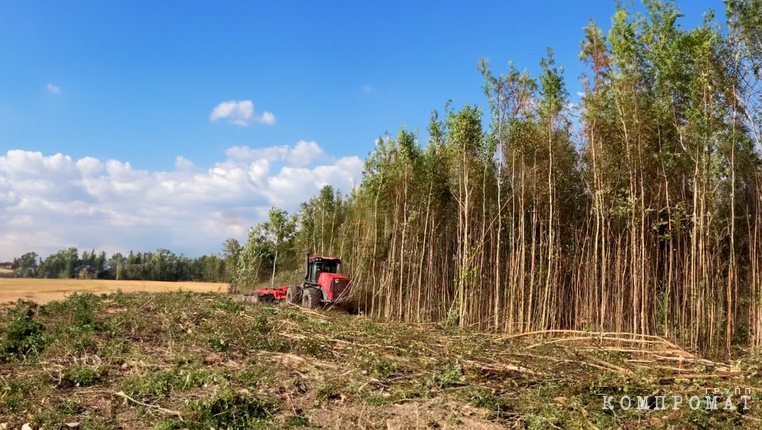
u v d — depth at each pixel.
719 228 12.55
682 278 13.13
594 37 14.76
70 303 14.30
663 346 10.50
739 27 11.20
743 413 6.67
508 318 14.76
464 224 16.27
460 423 6.16
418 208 18.06
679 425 6.10
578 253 14.90
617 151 13.45
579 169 14.92
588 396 7.11
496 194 16.47
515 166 15.25
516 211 15.63
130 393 6.89
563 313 15.15
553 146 14.63
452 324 15.41
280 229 28.66
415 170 18.02
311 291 18.05
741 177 12.52
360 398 7.17
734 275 12.28
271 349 10.23
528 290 15.05
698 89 11.71
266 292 20.55
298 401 7.06
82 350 9.11
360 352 9.74
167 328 11.49
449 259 18.30
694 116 11.58
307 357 9.57
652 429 6.10
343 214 27.05
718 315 11.79
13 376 7.57
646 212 12.88
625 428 6.11
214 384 7.52
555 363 8.96
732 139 11.39
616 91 12.93
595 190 13.52
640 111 12.77
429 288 17.58
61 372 7.72
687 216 12.37
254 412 6.38
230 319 12.52
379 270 18.91
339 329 12.19
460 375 8.23
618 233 14.25
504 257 16.20
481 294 15.78
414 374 8.44
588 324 13.54
